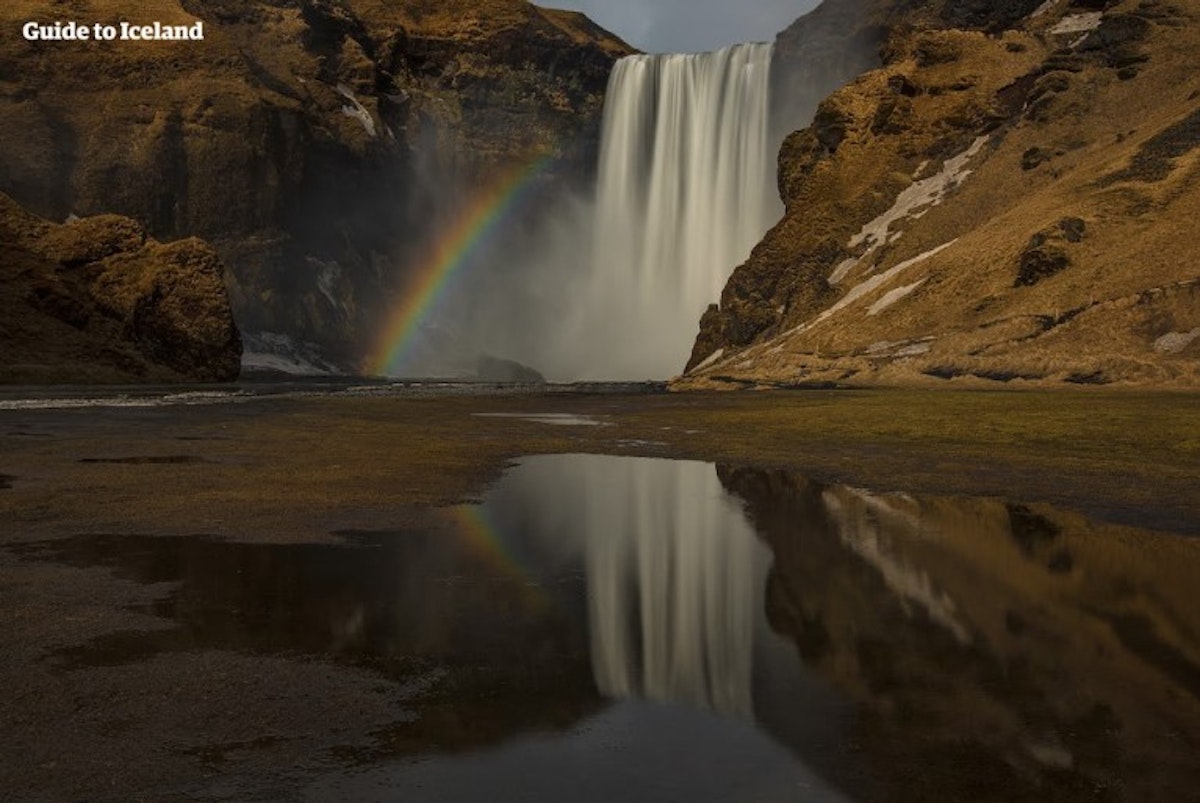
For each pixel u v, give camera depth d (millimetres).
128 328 96500
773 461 27719
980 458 27391
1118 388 51812
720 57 154625
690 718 7312
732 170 149750
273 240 141500
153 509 17641
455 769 6328
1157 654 9055
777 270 101250
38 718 7191
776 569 13180
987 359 60469
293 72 161000
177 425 38438
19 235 96875
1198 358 52125
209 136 137625
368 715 7328
